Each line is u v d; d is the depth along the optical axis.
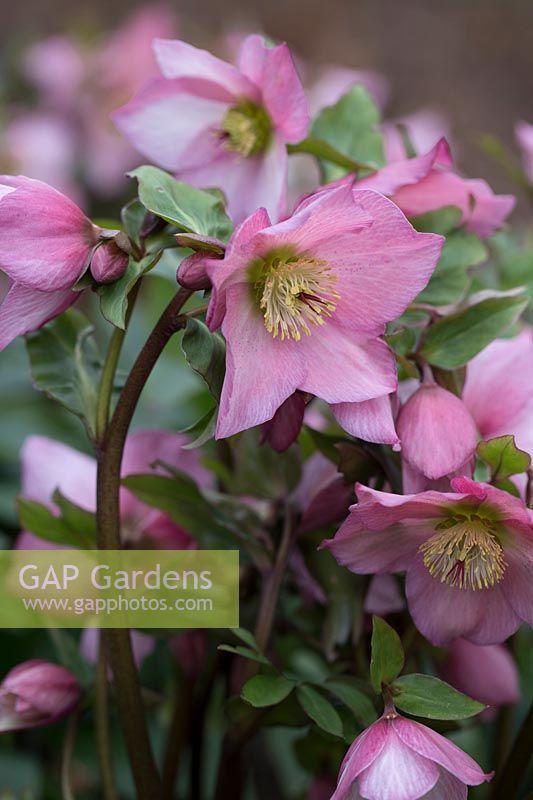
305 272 0.67
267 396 0.66
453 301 0.72
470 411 0.73
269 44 0.76
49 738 0.93
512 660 0.85
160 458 0.78
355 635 0.74
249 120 0.75
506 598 0.68
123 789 0.91
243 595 0.77
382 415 0.67
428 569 0.69
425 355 0.71
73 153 1.41
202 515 0.74
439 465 0.67
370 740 0.65
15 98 1.46
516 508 0.65
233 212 0.75
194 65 0.74
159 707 0.89
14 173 1.34
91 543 0.74
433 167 0.72
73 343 0.72
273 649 0.77
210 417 0.67
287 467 0.75
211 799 0.91
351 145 0.79
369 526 0.67
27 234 0.65
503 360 0.73
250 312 0.67
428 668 0.84
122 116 0.76
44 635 0.93
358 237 0.66
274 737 0.95
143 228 0.69
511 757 0.73
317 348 0.67
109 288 0.67
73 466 0.79
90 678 0.77
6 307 0.67
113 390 0.72
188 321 0.67
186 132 0.76
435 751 0.64
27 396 1.05
